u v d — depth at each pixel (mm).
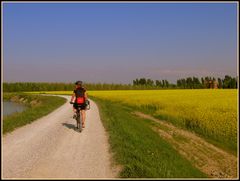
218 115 19500
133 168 7953
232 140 15664
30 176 7551
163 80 126438
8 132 13914
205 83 119375
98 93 68875
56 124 17094
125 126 15695
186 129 19625
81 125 14391
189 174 9250
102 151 10203
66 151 10219
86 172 7891
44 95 71000
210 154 13914
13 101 68125
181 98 38344
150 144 12062
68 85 114875
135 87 112500
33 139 12320
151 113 28781
